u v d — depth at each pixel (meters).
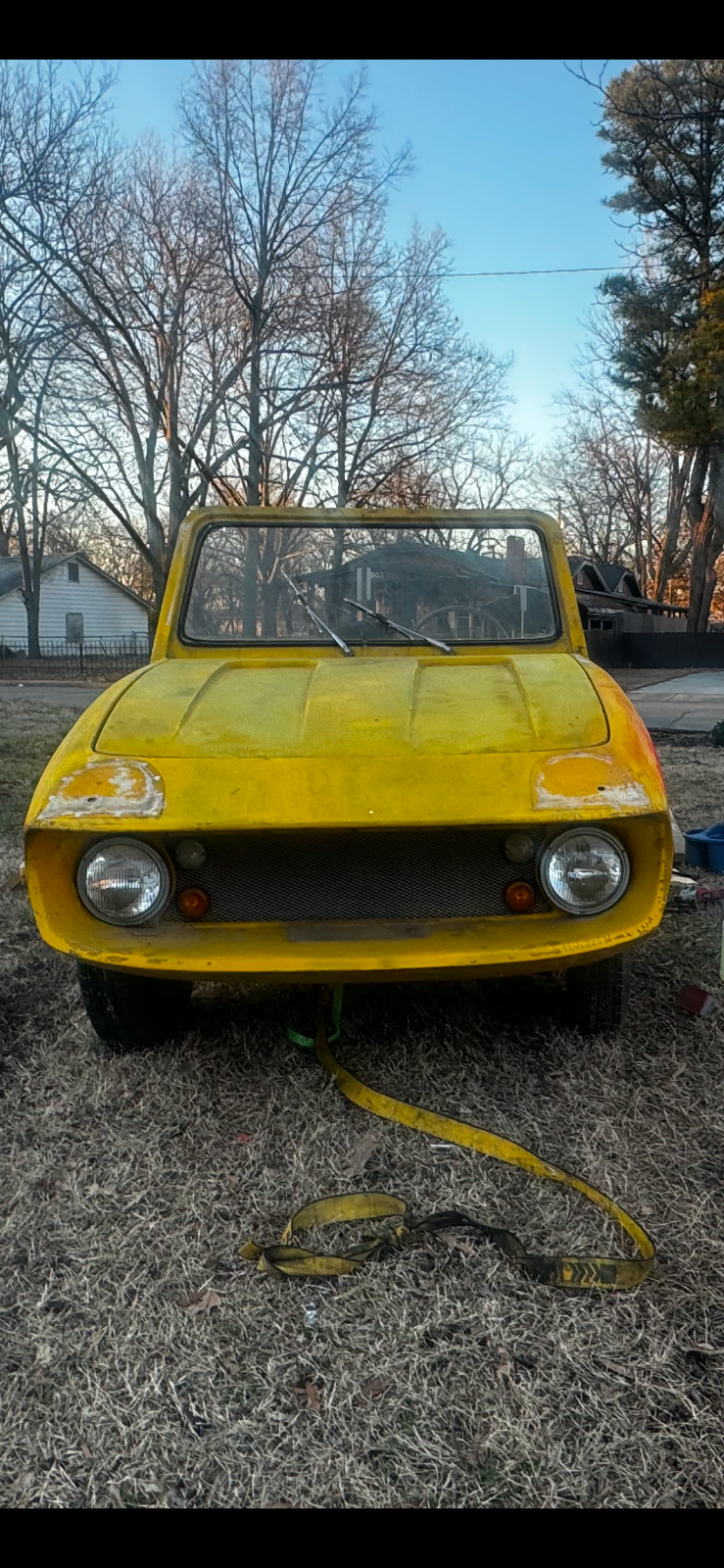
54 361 20.98
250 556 3.54
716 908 4.15
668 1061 2.78
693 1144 2.40
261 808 2.29
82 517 38.41
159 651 3.42
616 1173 2.28
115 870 2.34
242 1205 2.20
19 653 37.28
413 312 23.38
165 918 2.42
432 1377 1.73
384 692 2.71
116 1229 2.13
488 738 2.45
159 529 22.17
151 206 20.42
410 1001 3.19
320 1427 1.63
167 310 21.31
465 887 2.41
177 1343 1.82
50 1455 1.59
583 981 2.78
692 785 7.21
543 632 3.46
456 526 3.54
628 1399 1.67
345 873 2.40
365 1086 2.62
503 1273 1.98
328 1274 1.98
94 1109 2.60
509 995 3.22
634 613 36.94
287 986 3.36
